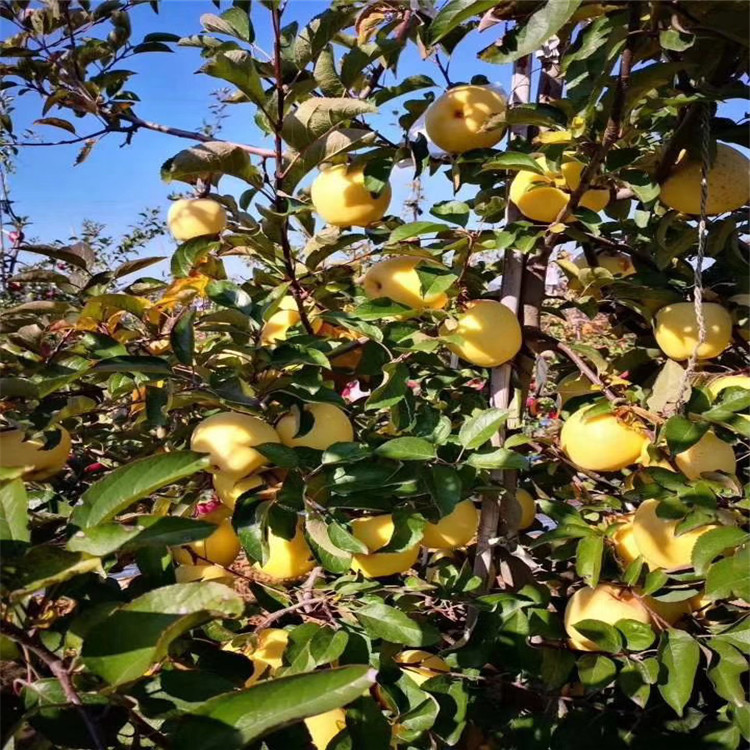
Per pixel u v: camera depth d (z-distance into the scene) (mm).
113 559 689
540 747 765
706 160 705
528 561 857
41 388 656
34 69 1292
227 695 433
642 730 786
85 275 940
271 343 889
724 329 839
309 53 799
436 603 866
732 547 699
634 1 632
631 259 970
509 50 715
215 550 861
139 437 955
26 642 468
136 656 450
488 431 750
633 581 771
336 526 665
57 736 477
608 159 781
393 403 755
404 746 745
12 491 530
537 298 875
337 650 696
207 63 708
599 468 835
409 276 842
